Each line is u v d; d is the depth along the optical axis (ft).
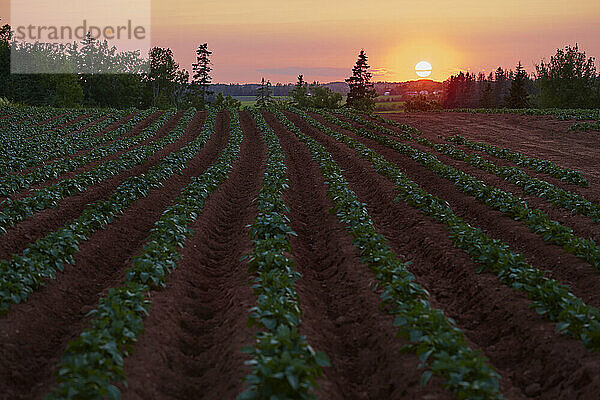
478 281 37.06
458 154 95.09
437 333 25.64
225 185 72.23
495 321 32.32
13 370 26.03
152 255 38.68
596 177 81.46
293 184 75.72
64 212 55.72
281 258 36.86
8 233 45.96
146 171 82.23
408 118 175.01
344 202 54.49
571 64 284.41
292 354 22.59
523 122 156.56
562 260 41.88
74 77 320.91
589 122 147.95
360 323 32.35
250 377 20.79
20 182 64.23
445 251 43.32
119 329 25.84
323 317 33.71
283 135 129.08
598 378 23.71
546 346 27.71
